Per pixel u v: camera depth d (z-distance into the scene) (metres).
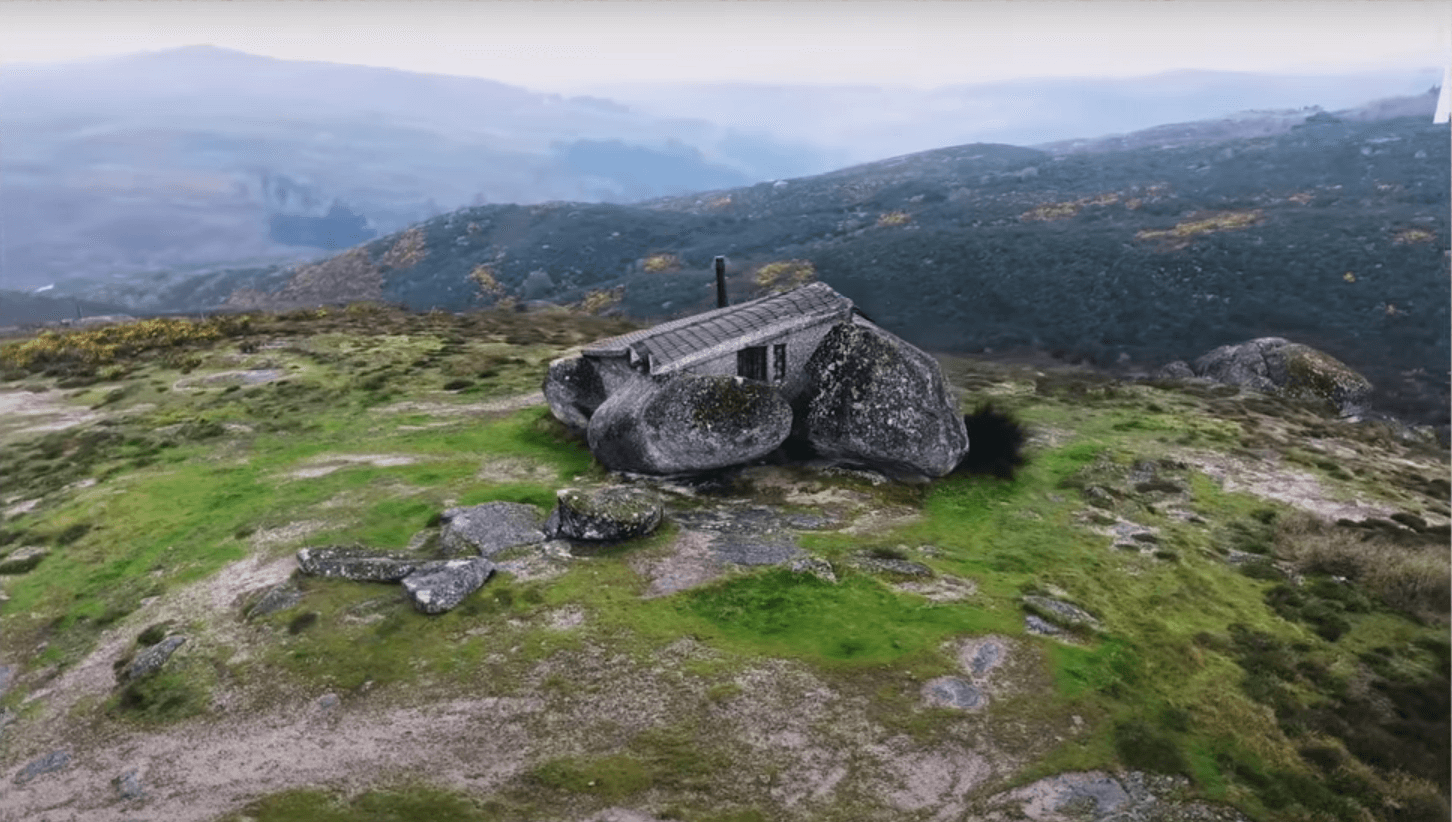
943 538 17.98
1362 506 22.73
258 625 14.37
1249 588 16.92
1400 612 16.22
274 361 37.28
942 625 13.55
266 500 20.64
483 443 24.88
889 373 20.70
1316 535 19.69
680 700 11.70
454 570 14.86
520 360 37.06
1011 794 10.10
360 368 35.53
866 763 10.54
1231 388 39.19
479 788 10.29
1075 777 10.44
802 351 21.83
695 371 20.77
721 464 20.39
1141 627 14.47
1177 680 12.90
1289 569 18.06
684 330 22.50
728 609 14.01
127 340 42.44
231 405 30.39
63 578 17.89
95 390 34.56
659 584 14.89
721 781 10.23
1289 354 42.12
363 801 10.20
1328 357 42.22
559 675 12.35
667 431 19.58
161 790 10.80
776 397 20.44
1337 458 28.00
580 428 24.84
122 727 12.34
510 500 19.38
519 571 15.41
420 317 53.25
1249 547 19.11
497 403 30.02
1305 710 12.56
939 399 21.59
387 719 11.70
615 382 23.23
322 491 21.02
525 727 11.33
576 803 9.96
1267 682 13.22
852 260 133.88
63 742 12.30
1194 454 26.44
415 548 16.97
